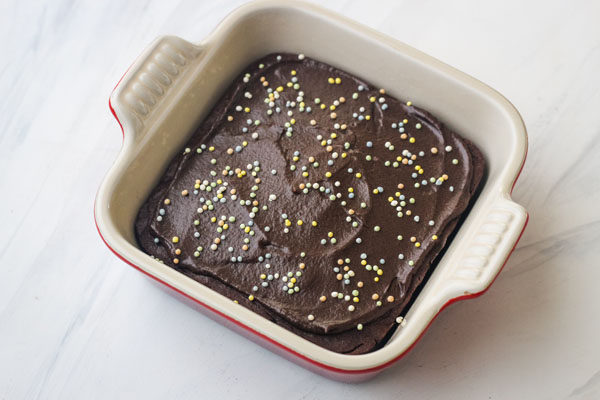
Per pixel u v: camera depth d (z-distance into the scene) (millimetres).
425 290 480
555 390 506
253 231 490
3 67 587
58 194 555
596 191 542
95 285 534
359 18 583
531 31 578
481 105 500
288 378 512
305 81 528
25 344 526
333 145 507
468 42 577
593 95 562
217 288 483
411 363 510
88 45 589
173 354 518
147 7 594
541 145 552
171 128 503
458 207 498
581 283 524
